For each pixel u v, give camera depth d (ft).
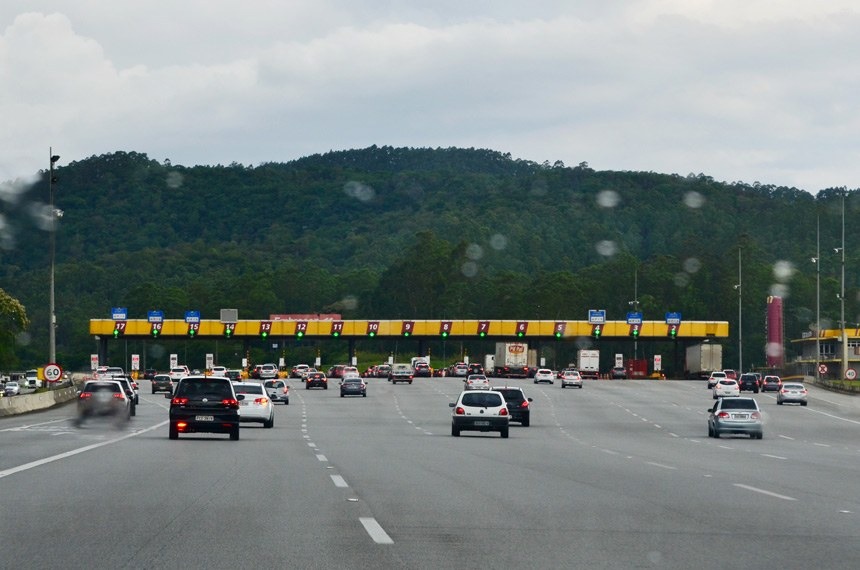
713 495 92.94
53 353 354.13
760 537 66.39
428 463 129.80
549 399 426.51
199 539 62.28
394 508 79.56
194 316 642.22
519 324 653.71
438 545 61.46
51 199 354.13
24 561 54.54
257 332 648.38
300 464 123.34
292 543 61.16
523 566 55.01
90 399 222.89
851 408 413.80
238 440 176.76
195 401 174.29
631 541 64.18
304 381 636.89
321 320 653.30
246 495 86.89
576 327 652.48
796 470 127.75
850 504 86.43
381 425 260.21
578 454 155.63
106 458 127.95
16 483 95.25
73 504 79.25
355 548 59.77
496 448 168.25
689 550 60.85
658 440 213.66
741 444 203.92
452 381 613.11
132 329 645.92
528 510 79.61
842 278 565.12
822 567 55.62
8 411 297.33
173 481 98.37
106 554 56.80
